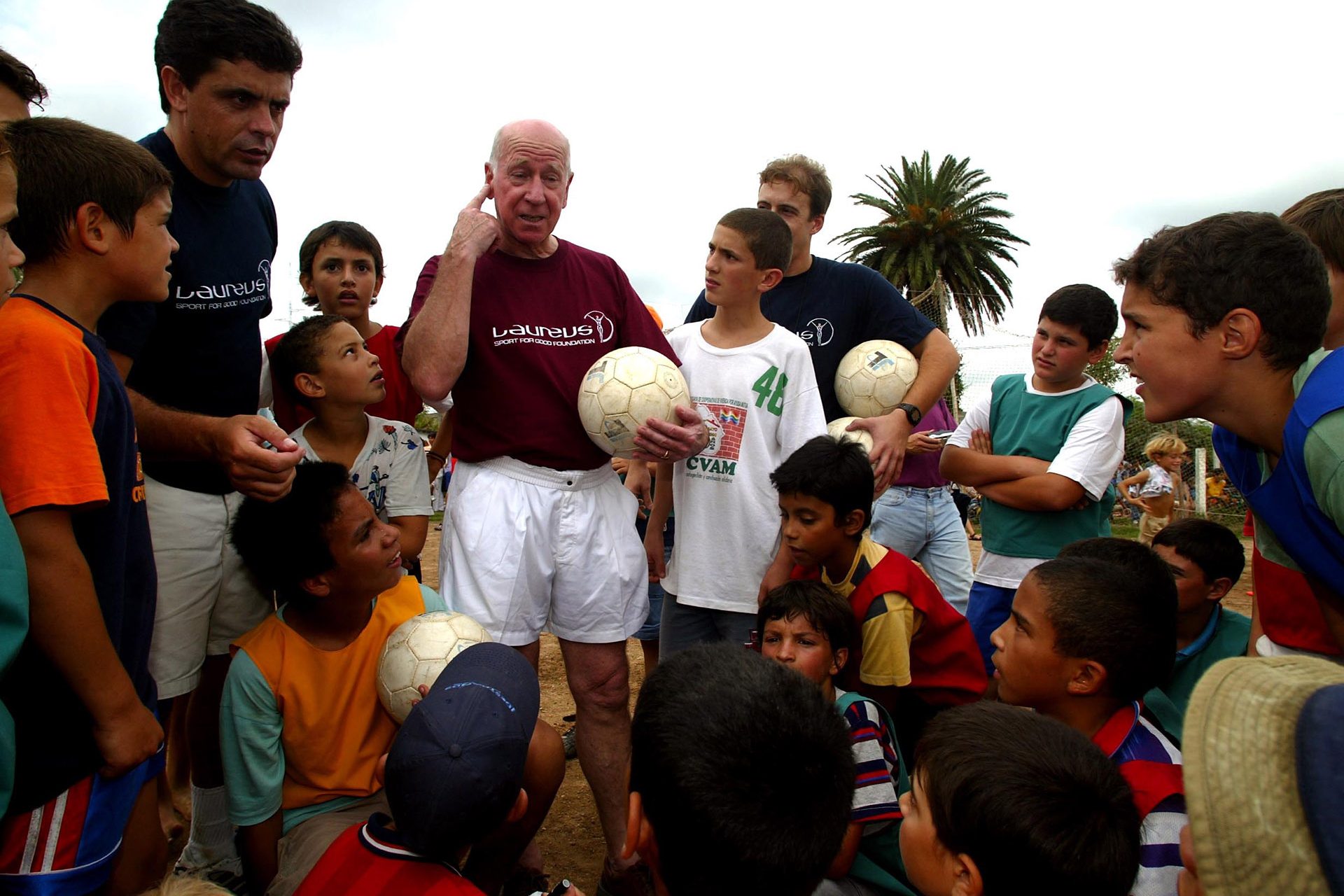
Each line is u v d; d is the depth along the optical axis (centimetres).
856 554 272
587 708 292
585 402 267
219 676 288
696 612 315
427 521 325
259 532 220
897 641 256
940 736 153
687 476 306
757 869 115
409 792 154
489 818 159
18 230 173
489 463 282
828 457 256
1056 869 130
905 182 3784
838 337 358
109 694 167
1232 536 278
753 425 299
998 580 358
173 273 250
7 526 143
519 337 277
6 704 164
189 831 311
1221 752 80
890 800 208
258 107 241
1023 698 215
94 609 163
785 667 136
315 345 288
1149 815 180
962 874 142
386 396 398
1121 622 199
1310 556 185
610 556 288
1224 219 183
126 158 181
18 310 166
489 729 159
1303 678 82
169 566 257
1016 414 369
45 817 167
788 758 118
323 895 163
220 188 263
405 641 223
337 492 218
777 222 298
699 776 116
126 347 226
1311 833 69
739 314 306
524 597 274
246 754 220
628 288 304
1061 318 342
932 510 479
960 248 3572
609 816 285
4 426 156
